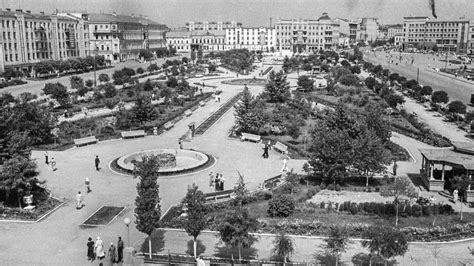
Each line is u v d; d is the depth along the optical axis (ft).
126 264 110.83
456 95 445.37
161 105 341.21
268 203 148.36
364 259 115.96
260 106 279.08
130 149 226.38
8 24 519.19
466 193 156.56
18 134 170.19
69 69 584.81
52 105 310.24
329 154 168.66
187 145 235.40
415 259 116.16
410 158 212.23
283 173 179.52
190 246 122.62
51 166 195.00
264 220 137.49
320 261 114.73
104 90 383.04
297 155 216.74
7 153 168.14
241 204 143.84
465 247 124.06
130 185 172.86
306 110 316.19
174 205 150.51
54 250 120.37
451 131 279.49
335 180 174.81
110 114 306.14
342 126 210.38
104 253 118.11
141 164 119.65
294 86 485.15
